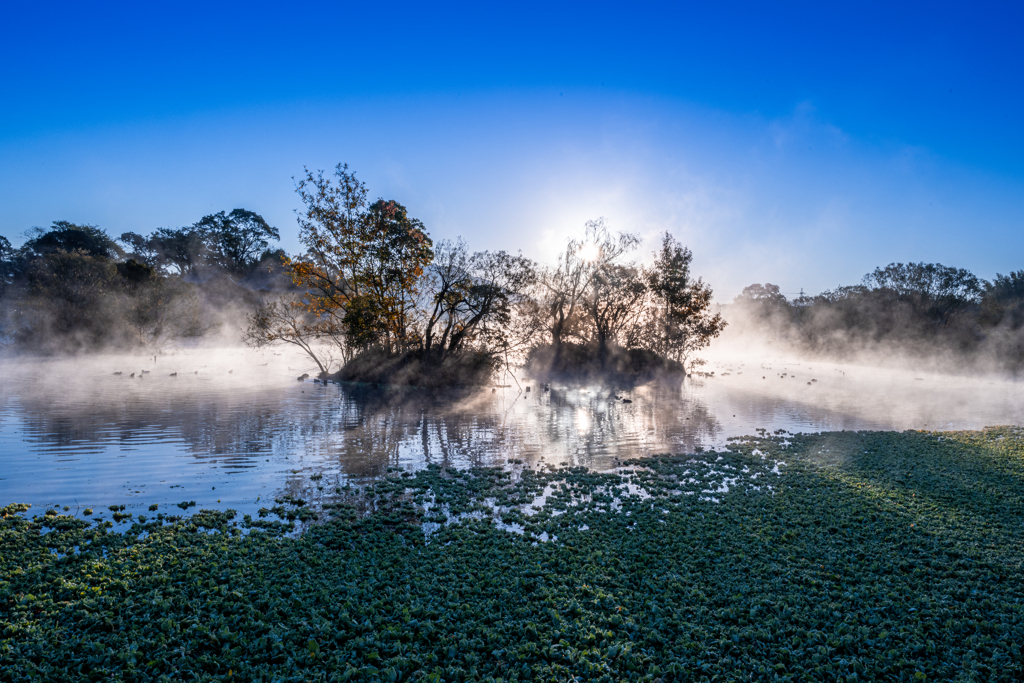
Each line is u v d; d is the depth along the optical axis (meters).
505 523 11.73
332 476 15.01
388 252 37.22
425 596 8.27
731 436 21.81
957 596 8.59
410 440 20.06
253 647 6.80
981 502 13.18
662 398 34.25
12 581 8.27
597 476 15.38
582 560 9.70
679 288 50.84
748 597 8.45
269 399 29.25
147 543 9.89
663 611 7.98
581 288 48.06
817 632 7.42
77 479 14.17
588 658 6.84
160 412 24.17
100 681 6.13
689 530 11.17
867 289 91.31
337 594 8.27
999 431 23.03
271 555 9.57
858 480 15.06
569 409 28.86
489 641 7.10
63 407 24.86
